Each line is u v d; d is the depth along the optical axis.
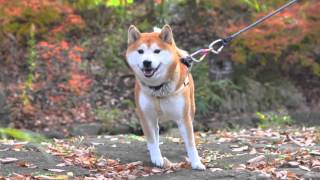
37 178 4.70
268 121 10.41
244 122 10.54
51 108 10.37
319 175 4.86
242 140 6.83
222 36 11.36
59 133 9.49
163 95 4.99
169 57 4.89
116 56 11.84
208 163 5.45
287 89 11.63
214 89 11.23
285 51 11.64
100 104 10.67
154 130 5.34
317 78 12.19
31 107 10.17
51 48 10.96
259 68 11.95
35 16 10.69
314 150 5.93
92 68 11.47
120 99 10.92
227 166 5.29
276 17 10.47
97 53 11.83
